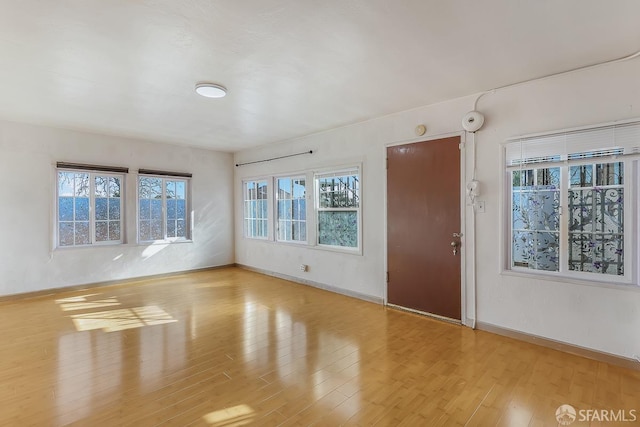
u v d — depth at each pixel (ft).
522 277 10.29
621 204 8.93
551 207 10.04
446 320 12.08
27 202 15.28
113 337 10.45
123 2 6.15
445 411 6.68
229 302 14.48
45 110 13.10
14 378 7.89
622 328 8.63
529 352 9.44
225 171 22.71
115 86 10.48
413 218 13.02
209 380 7.84
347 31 7.27
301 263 18.21
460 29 7.20
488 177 11.02
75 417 6.41
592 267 9.37
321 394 7.26
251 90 10.91
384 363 8.73
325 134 16.65
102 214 17.67
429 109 12.50
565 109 9.50
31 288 15.34
